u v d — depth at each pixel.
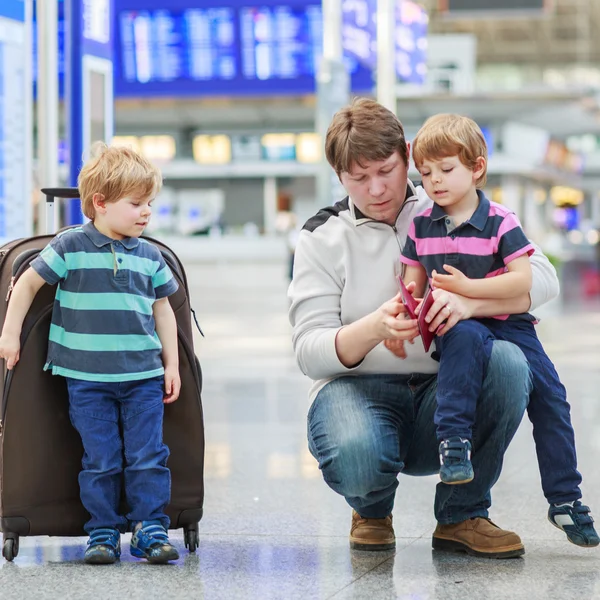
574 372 10.66
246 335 15.58
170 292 3.96
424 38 20.27
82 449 3.93
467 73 35.16
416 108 35.41
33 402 3.85
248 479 5.57
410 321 3.51
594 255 46.34
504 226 3.68
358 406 3.78
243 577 3.66
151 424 3.85
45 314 3.87
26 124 7.29
